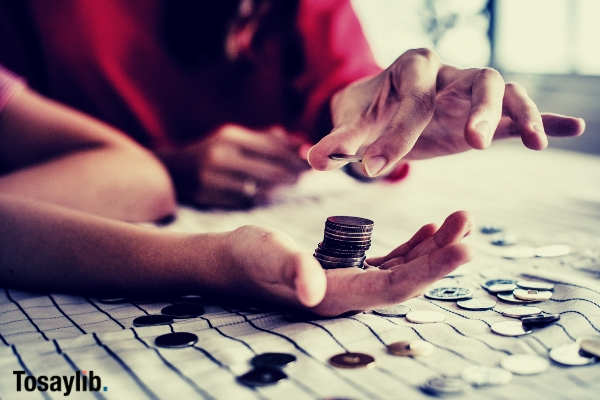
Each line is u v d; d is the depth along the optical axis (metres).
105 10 0.98
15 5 0.96
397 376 0.38
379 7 2.45
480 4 2.27
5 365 0.40
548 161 1.69
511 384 0.37
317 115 0.82
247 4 1.00
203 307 0.49
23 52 0.98
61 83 1.00
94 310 0.49
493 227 0.75
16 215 0.51
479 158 1.78
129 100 1.02
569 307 0.47
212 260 0.46
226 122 1.08
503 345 0.42
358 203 0.98
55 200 0.65
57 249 0.50
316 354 0.41
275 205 0.95
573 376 0.38
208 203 0.89
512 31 2.22
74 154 0.70
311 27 0.94
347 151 0.45
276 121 1.06
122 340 0.43
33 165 0.69
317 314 0.45
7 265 0.50
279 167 0.92
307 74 0.93
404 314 0.47
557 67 2.10
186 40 1.00
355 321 0.46
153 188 0.72
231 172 0.89
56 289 0.51
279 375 0.38
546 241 0.70
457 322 0.46
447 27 2.37
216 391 0.37
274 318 0.46
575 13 2.02
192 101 1.05
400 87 0.49
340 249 0.46
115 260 0.49
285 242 0.41
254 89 1.06
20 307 0.49
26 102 0.73
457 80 0.49
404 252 0.48
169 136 1.06
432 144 0.56
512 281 0.54
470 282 0.55
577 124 0.47
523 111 0.45
